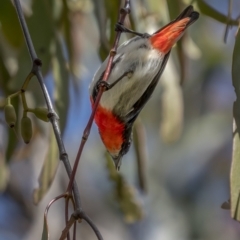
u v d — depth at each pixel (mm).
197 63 14695
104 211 14109
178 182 14352
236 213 6086
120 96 7828
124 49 7789
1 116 9406
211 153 14555
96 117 8203
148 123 14430
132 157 12594
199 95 14711
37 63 6418
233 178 6215
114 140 8461
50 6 9742
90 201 14156
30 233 11750
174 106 9570
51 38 8891
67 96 8656
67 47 10078
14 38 9625
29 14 9219
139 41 7805
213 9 8695
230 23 8438
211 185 14492
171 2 8969
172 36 7734
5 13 9523
